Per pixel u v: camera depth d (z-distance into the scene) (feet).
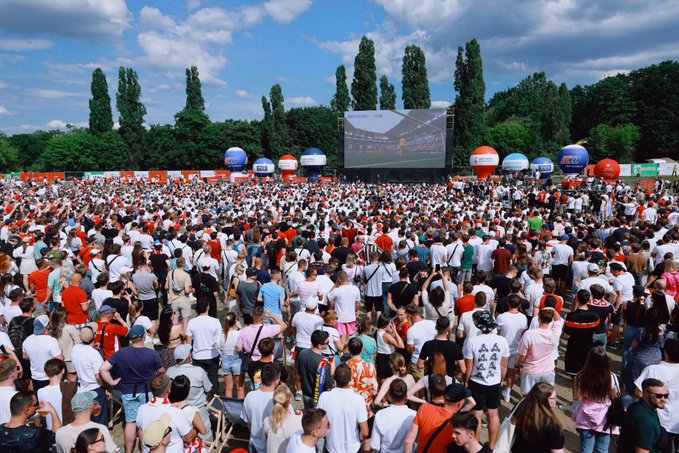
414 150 140.05
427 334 19.65
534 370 18.81
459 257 34.65
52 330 19.98
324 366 17.39
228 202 73.05
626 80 243.19
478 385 17.54
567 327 21.03
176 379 14.42
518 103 309.01
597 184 100.27
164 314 20.62
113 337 20.51
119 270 30.71
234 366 21.07
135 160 239.30
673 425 15.19
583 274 29.86
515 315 21.44
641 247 33.40
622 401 14.20
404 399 14.40
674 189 107.04
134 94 234.99
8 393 15.44
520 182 118.52
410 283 25.05
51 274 27.94
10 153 252.42
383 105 226.79
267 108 226.38
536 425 11.95
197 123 232.12
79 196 88.22
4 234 42.50
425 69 189.57
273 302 24.35
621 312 25.38
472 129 185.98
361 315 34.94
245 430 20.17
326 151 275.18
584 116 251.60
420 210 57.57
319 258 30.83
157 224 45.34
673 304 22.62
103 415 17.98
